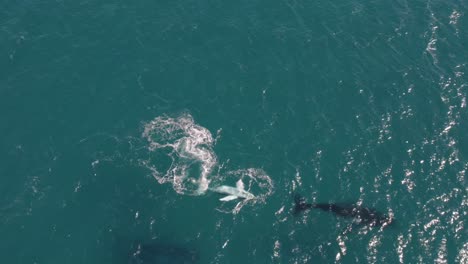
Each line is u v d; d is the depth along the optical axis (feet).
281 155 166.09
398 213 152.15
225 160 163.84
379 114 179.73
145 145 166.81
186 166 161.58
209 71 191.11
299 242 145.07
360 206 153.48
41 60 191.21
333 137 171.94
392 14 219.41
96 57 193.57
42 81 184.03
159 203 152.46
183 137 169.68
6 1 214.28
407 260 141.79
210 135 170.71
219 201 152.97
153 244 143.23
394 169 163.53
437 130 175.22
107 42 199.41
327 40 205.67
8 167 159.02
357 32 210.18
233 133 171.83
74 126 171.53
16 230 144.77
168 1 219.20
